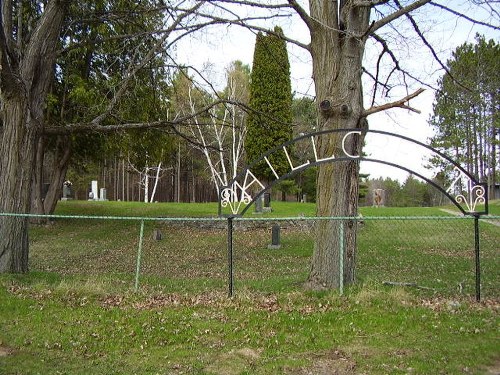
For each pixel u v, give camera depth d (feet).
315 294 26.11
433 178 118.52
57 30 32.86
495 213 78.64
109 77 58.34
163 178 181.27
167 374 16.84
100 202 100.32
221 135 116.06
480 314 23.16
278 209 81.30
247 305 24.66
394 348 19.04
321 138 28.04
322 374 16.81
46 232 61.87
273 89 96.78
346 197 27.55
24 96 30.91
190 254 47.11
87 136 68.44
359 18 27.66
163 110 65.16
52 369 17.10
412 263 40.78
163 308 24.21
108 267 39.75
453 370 16.87
